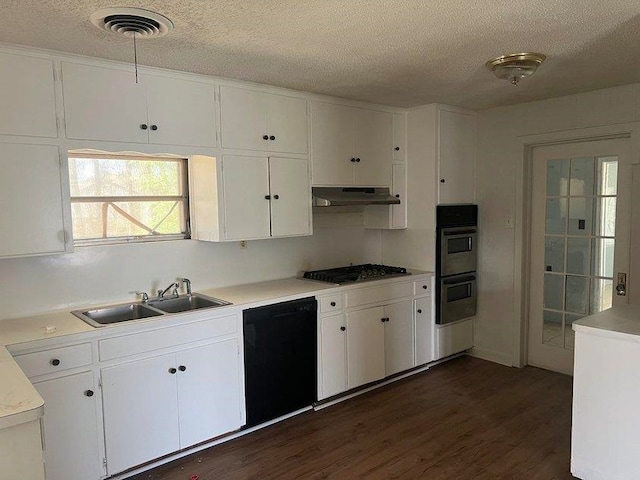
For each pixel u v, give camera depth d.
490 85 3.47
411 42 2.50
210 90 3.12
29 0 1.90
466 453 2.90
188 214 3.49
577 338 2.45
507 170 4.30
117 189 3.18
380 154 4.18
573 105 3.82
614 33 2.40
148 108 2.87
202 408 2.91
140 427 2.67
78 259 3.00
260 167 3.40
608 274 3.83
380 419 3.37
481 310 4.61
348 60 2.80
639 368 2.25
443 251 4.24
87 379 2.47
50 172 2.56
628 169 3.66
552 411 3.44
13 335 2.39
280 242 3.99
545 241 4.22
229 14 2.09
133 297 3.23
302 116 3.62
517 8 2.07
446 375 4.20
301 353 3.40
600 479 2.41
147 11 2.04
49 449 2.37
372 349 3.86
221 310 2.97
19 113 2.46
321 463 2.81
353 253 4.54
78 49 2.52
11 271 2.77
